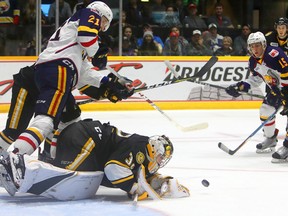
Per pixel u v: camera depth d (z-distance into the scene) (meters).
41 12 15.85
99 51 7.27
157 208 5.95
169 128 12.66
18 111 6.79
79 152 6.15
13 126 6.82
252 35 8.84
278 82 8.95
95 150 6.23
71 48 6.62
